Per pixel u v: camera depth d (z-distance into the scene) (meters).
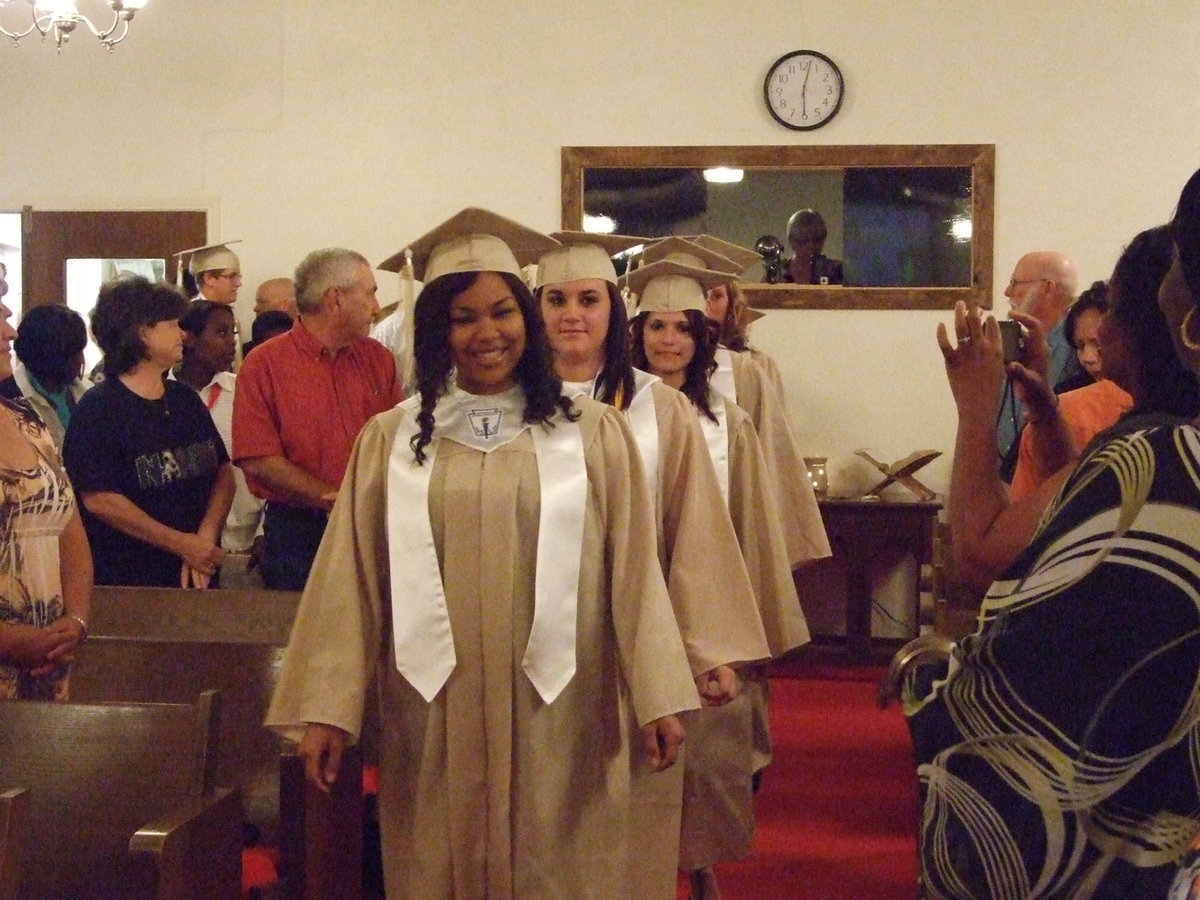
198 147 7.00
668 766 2.24
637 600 2.29
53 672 2.72
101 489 3.75
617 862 2.31
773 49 6.79
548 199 6.90
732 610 2.55
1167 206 6.66
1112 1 6.66
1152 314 1.26
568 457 2.31
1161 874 1.15
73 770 2.21
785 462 3.72
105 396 3.83
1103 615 1.12
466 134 6.93
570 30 6.88
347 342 4.06
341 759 2.27
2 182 7.05
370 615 2.33
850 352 6.84
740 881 3.69
